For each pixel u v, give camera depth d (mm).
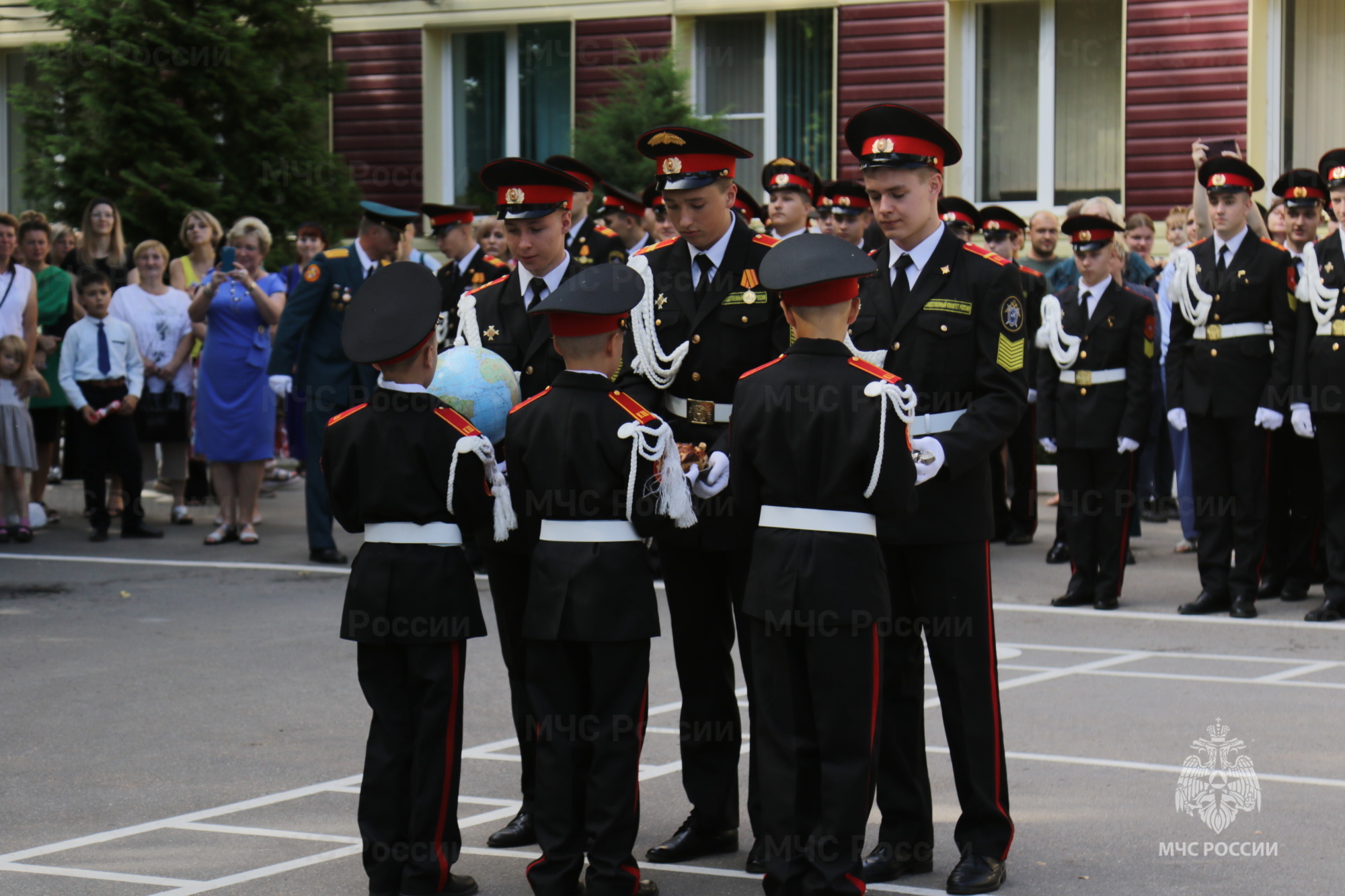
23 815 5859
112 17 17703
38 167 18094
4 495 12547
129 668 8281
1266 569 10367
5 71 22812
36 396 12922
